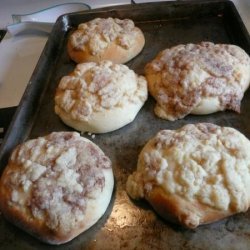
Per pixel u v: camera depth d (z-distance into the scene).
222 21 0.39
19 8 0.47
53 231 0.22
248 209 0.24
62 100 0.30
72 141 0.26
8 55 0.42
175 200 0.23
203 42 0.34
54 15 0.44
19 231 0.24
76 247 0.23
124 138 0.30
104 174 0.25
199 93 0.29
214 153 0.24
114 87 0.29
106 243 0.23
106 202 0.24
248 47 0.33
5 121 0.32
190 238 0.23
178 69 0.30
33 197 0.23
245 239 0.23
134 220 0.24
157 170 0.24
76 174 0.24
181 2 0.39
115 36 0.35
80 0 0.46
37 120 0.32
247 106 0.31
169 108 0.30
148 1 0.45
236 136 0.25
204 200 0.22
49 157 0.25
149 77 0.32
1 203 0.24
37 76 0.33
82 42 0.35
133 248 0.23
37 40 0.43
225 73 0.30
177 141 0.25
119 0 0.46
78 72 0.31
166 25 0.40
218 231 0.23
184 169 0.23
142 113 0.31
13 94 0.37
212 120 0.30
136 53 0.36
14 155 0.25
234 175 0.23
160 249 0.23
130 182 0.25
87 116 0.29
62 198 0.23
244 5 0.43
